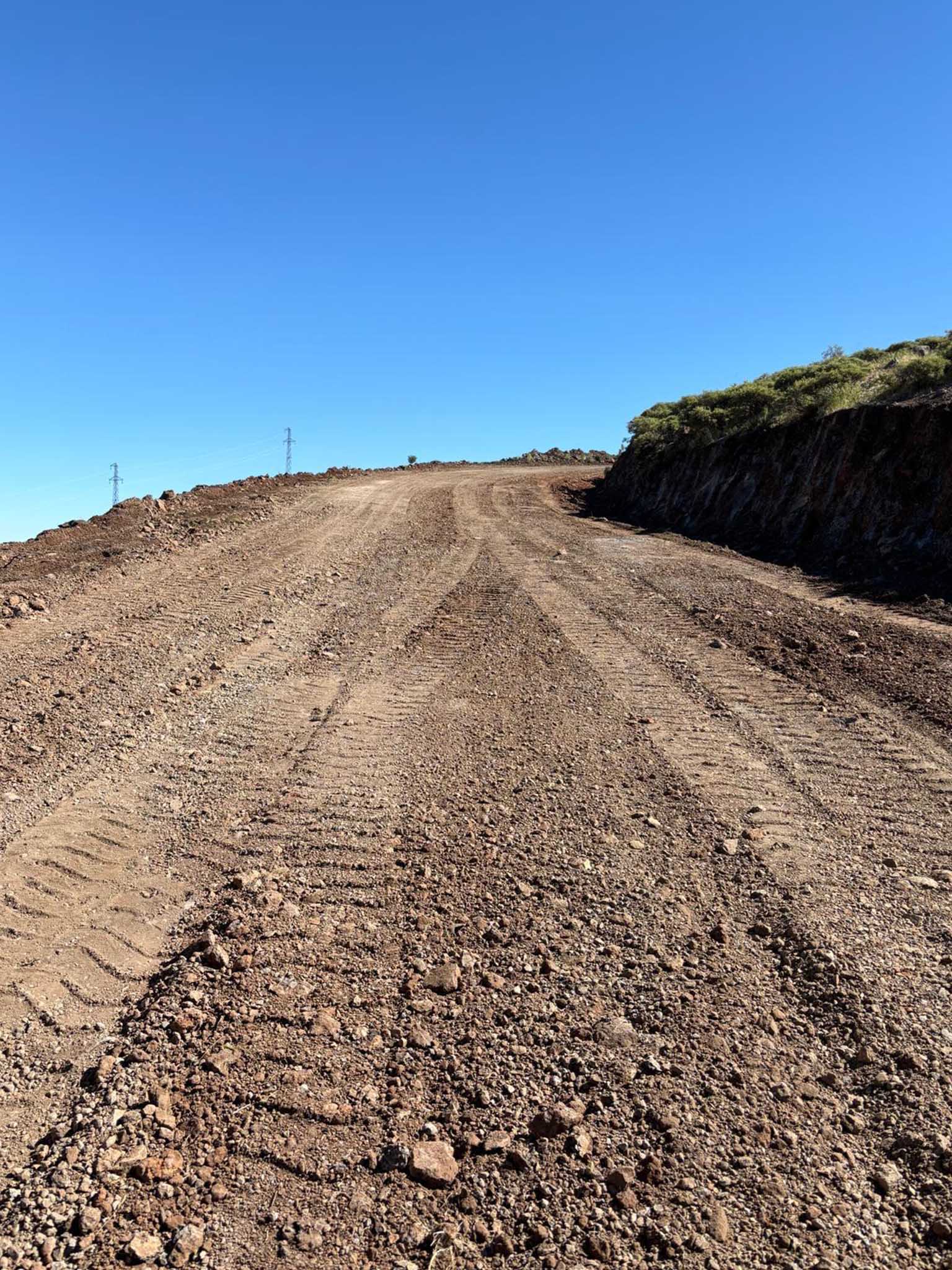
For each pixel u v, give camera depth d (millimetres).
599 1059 3254
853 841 4859
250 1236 2578
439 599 11219
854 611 9727
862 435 13000
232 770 5992
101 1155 2857
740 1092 3084
